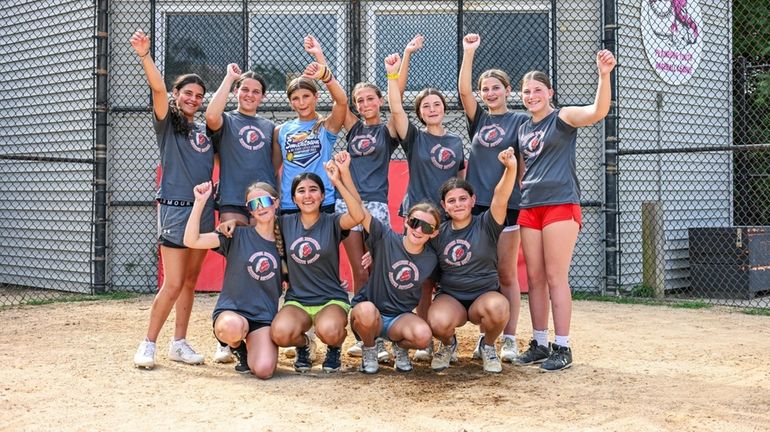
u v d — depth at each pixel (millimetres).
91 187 7324
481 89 4238
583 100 7195
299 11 7281
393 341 3801
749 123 9602
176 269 3877
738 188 9523
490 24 7227
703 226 7883
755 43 9664
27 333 4910
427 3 7246
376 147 4254
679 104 7676
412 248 3771
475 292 3875
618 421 2859
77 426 2787
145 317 5625
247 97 4141
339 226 3762
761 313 5996
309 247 3736
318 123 4238
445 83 7301
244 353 3758
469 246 3762
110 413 2973
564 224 3824
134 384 3488
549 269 3906
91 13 7301
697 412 2982
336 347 3750
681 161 7691
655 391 3340
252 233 3811
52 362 3969
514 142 4105
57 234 7590
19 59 7883
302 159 4176
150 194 7230
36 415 2930
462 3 7109
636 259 7309
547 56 7207
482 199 4129
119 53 7262
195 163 3928
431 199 4184
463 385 3492
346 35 7250
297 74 7309
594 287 7113
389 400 3197
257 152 4109
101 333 4918
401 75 4375
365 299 3895
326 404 3127
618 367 3883
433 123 4188
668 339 4746
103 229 7102
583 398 3223
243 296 3752
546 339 4055
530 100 3914
